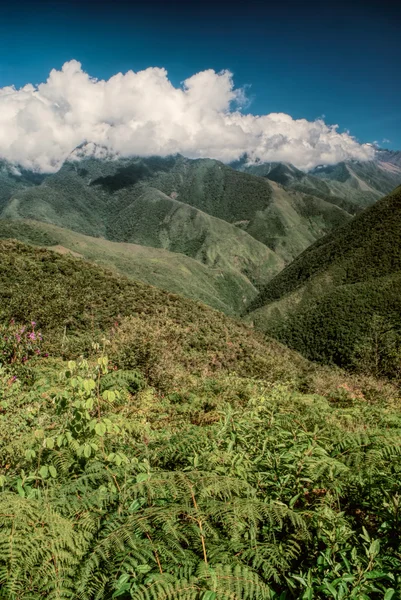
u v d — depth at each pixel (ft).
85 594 6.93
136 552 7.40
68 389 14.75
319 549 9.61
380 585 7.65
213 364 54.60
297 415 19.03
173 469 13.09
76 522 8.70
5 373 26.94
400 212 417.69
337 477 12.01
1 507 7.97
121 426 15.46
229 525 8.96
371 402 36.04
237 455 12.39
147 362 34.37
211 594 6.47
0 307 57.67
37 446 13.34
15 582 6.81
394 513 9.91
